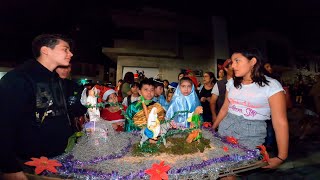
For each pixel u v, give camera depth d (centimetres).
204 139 215
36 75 209
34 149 206
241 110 250
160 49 1105
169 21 1112
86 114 256
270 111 244
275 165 230
